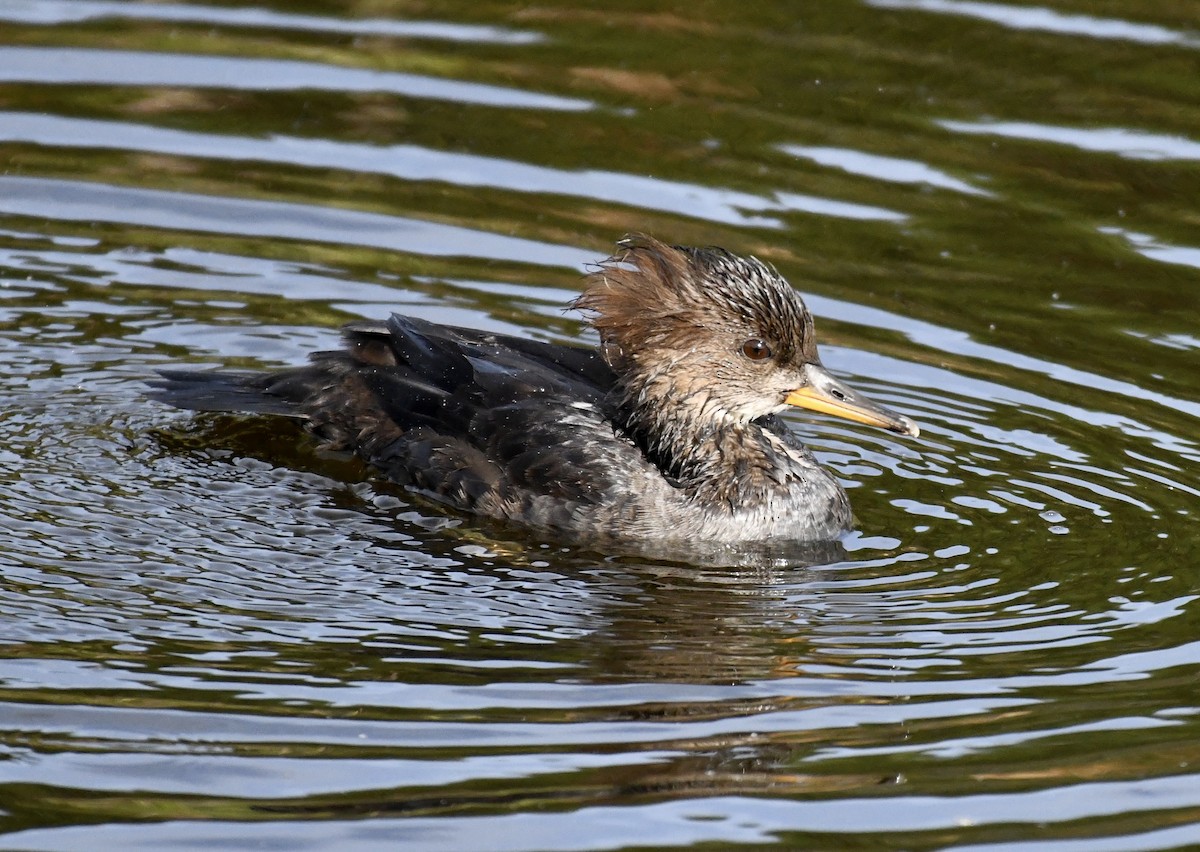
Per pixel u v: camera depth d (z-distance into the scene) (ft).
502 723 33.22
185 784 31.04
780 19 68.95
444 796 30.99
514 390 44.80
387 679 34.58
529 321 51.60
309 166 58.85
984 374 49.98
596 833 30.12
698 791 31.37
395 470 44.39
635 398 44.52
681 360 43.93
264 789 31.01
